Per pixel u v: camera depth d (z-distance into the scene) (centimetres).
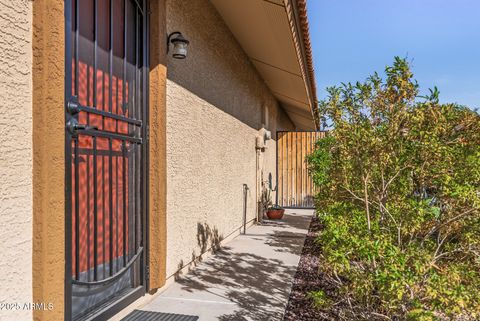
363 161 280
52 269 214
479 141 261
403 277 213
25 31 204
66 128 241
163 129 378
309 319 334
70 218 243
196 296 384
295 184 1259
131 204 338
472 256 263
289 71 827
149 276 364
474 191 245
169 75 409
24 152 203
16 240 198
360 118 290
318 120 347
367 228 272
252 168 900
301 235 763
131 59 339
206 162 544
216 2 546
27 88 205
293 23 535
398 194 285
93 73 282
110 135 301
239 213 768
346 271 257
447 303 219
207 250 555
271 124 1198
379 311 274
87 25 277
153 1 373
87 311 273
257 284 431
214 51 578
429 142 251
